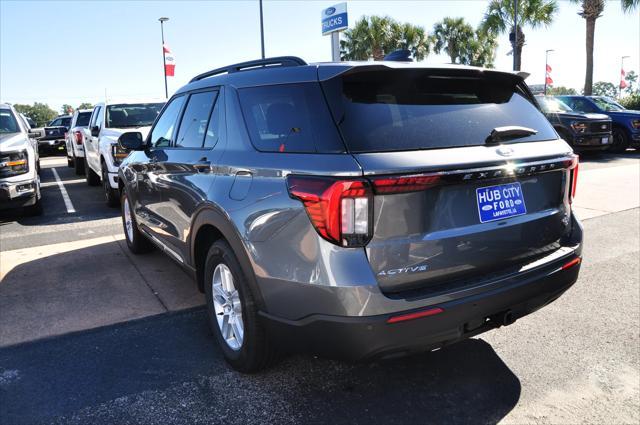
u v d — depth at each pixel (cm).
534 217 267
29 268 502
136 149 430
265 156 258
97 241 609
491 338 337
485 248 246
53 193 1030
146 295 423
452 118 250
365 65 239
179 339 343
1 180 694
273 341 256
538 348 323
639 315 371
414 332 222
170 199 372
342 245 216
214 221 288
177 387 283
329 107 236
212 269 307
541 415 255
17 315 385
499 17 2736
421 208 226
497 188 251
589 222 653
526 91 300
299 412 260
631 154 1449
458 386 281
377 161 216
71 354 323
